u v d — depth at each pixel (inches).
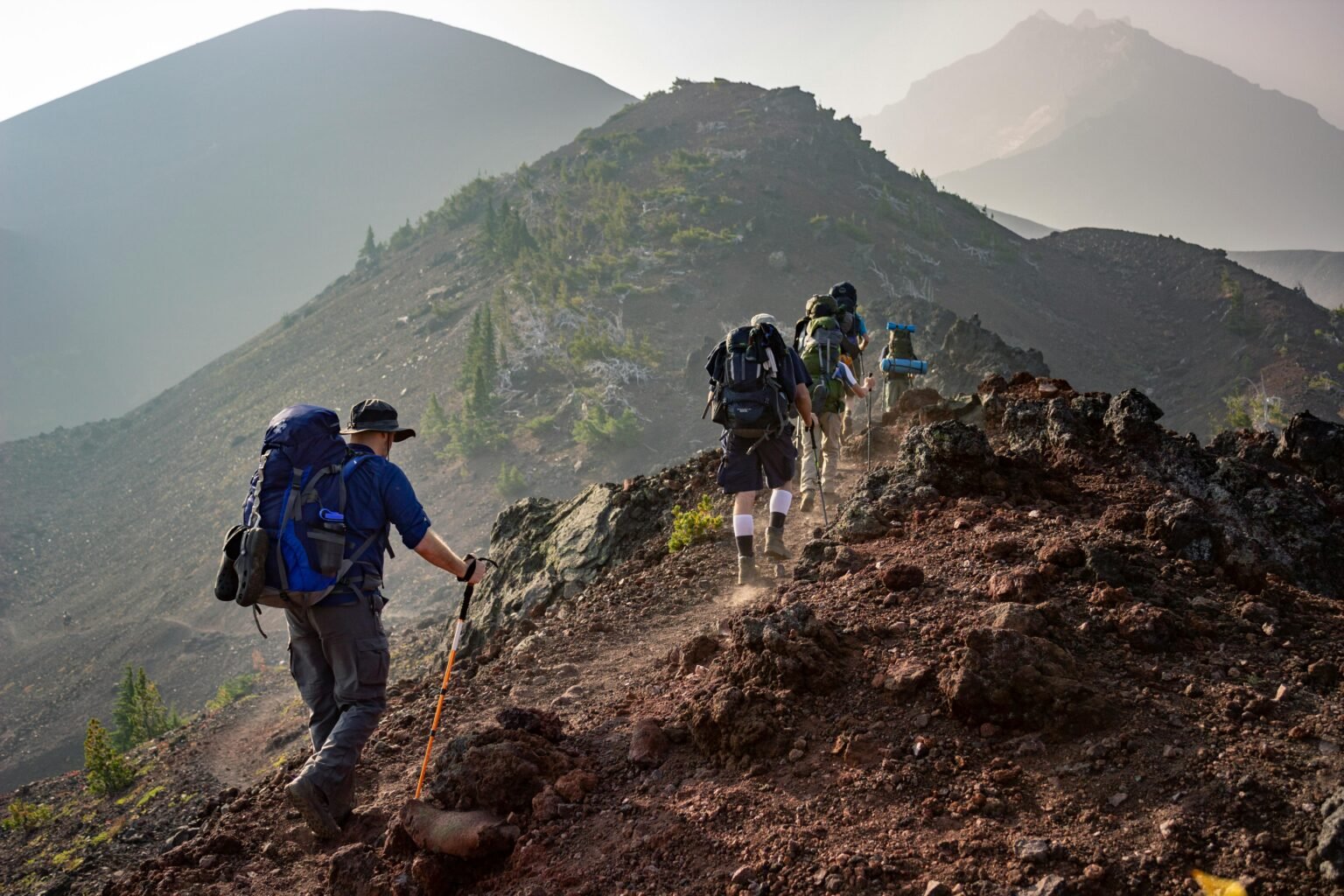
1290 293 7691.9
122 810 1337.4
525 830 155.5
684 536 340.5
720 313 7175.2
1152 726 140.3
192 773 1359.5
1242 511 229.8
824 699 164.1
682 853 139.2
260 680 2834.6
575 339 6530.5
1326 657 155.3
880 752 148.4
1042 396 309.7
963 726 149.3
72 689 4948.3
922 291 7785.4
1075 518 224.8
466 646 480.1
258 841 182.2
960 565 200.7
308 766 168.4
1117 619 166.2
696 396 6033.5
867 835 132.1
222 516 6761.8
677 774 161.5
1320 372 6284.5
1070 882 114.9
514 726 181.9
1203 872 113.0
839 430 383.9
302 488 169.3
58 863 1157.7
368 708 174.6
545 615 364.5
